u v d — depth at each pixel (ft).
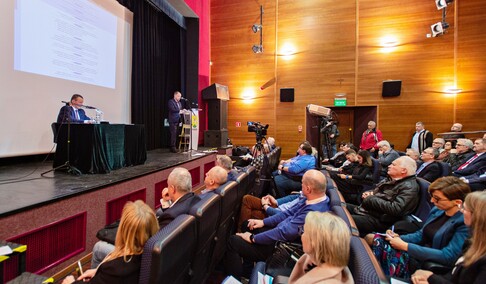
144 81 19.12
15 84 10.69
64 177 8.82
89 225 7.26
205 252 5.41
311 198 6.19
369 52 20.84
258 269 5.21
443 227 5.25
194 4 21.07
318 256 3.29
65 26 12.67
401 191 7.27
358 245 3.54
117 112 16.56
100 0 14.84
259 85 23.45
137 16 18.13
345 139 22.52
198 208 4.66
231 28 24.09
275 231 6.02
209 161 16.28
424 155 11.03
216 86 21.31
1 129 10.35
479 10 18.90
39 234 5.96
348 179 11.95
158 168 10.78
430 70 19.74
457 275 4.01
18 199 6.08
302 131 22.43
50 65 12.02
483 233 3.68
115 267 3.53
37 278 4.05
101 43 14.99
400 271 5.59
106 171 9.60
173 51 23.29
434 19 19.61
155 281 3.28
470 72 19.08
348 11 21.18
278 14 22.85
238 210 7.95
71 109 11.59
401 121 20.30
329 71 21.71
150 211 3.93
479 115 19.01
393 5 20.27
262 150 14.80
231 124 24.25
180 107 18.07
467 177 11.25
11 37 10.48
